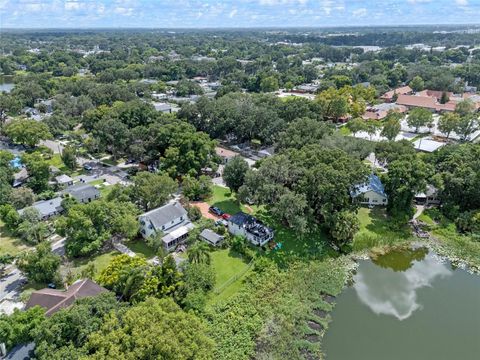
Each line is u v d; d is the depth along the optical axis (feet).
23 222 194.08
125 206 199.62
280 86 623.36
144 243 193.47
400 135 369.30
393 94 524.11
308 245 194.18
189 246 184.24
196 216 214.07
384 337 140.56
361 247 196.34
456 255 192.65
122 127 294.66
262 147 339.36
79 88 529.04
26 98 481.05
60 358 103.04
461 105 408.87
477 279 176.45
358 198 216.54
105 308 119.75
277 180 205.77
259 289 162.50
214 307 150.10
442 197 226.58
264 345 134.92
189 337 108.17
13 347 116.37
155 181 216.13
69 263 175.01
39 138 329.11
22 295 150.82
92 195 234.17
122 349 102.01
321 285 168.76
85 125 356.79
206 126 348.18
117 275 142.41
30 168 247.09
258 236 188.34
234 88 514.68
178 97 542.57
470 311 155.43
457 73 615.98
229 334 137.28
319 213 202.69
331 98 425.28
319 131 279.69
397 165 217.97
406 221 214.28
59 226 182.91
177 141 266.77
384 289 168.55
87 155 313.53
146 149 287.07
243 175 229.66
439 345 137.59
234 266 175.73
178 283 144.25
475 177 213.87
